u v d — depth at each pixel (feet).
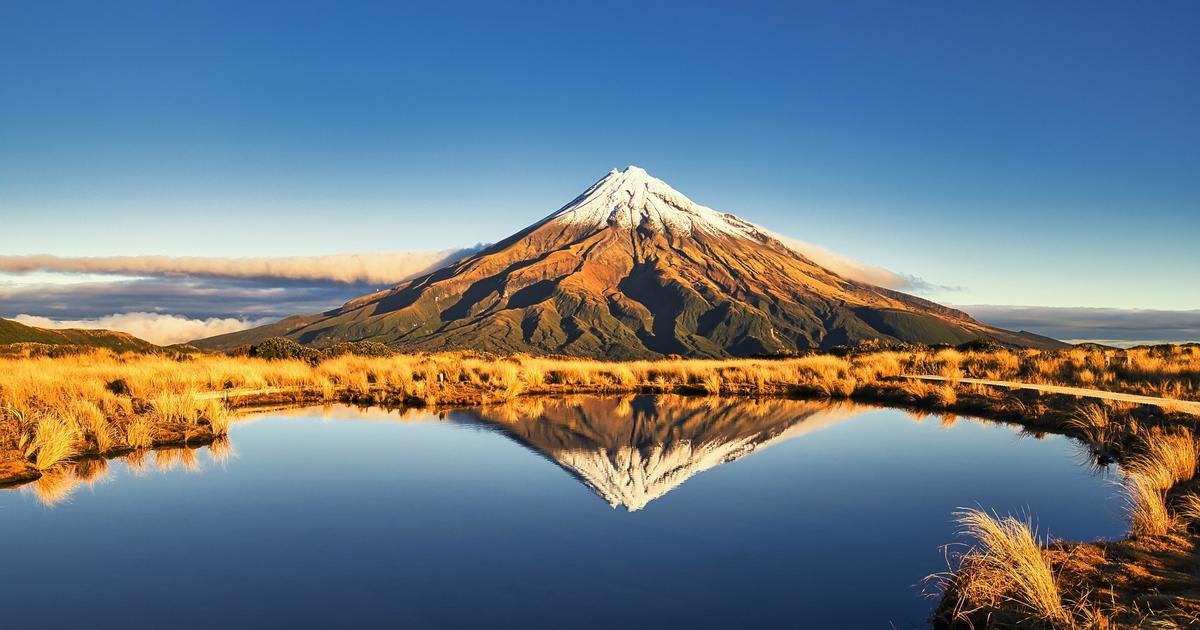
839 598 26.81
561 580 29.07
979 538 31.96
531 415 77.46
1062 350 133.90
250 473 48.11
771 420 73.36
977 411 77.51
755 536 34.35
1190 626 20.74
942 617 24.58
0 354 135.85
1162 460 41.24
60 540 34.35
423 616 25.62
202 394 85.05
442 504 40.34
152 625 24.97
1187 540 29.89
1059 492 41.75
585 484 44.88
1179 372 88.84
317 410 81.66
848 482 44.96
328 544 33.60
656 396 97.45
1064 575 26.23
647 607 26.13
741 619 24.98
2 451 49.85
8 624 25.07
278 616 25.77
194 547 33.32
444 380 104.73
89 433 58.49
